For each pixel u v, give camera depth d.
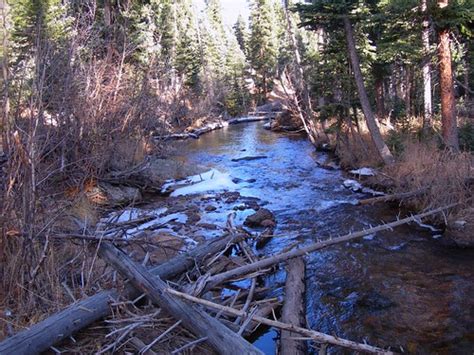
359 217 8.98
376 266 6.53
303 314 5.12
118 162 10.98
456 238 7.26
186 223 8.52
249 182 12.65
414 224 8.34
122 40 13.41
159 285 4.38
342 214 9.23
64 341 3.87
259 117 33.94
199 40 35.16
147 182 11.69
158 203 10.22
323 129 18.36
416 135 12.68
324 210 9.59
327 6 10.90
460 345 4.49
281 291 5.74
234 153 18.09
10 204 4.57
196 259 5.74
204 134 25.92
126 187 10.70
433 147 10.38
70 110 8.04
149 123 12.09
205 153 18.31
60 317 3.88
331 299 5.57
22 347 3.48
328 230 8.23
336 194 10.95
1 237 4.55
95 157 8.21
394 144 12.47
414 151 10.56
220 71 37.94
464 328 4.79
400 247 7.28
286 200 10.55
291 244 7.45
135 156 11.57
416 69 16.05
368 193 10.80
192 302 4.19
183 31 31.38
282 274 6.28
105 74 10.74
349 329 4.88
